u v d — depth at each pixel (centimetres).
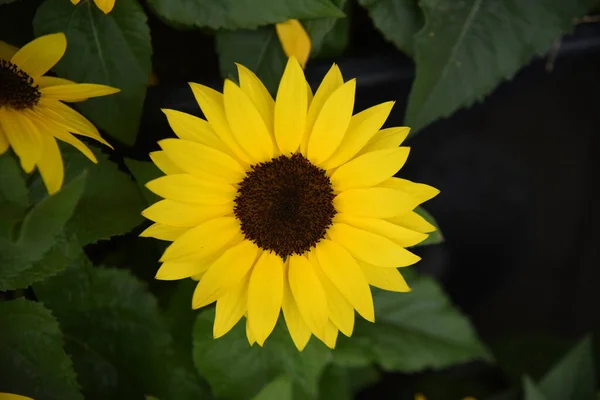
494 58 73
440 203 96
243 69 66
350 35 79
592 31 80
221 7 70
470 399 85
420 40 72
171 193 65
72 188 63
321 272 67
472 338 79
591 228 97
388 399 94
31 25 74
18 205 65
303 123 65
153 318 72
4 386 68
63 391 68
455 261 96
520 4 73
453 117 94
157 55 78
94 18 70
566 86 94
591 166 97
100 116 71
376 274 67
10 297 71
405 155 65
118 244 78
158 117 74
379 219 66
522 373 91
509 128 95
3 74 64
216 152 65
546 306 98
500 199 96
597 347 93
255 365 72
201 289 65
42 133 64
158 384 72
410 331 78
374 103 81
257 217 67
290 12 69
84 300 71
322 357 72
